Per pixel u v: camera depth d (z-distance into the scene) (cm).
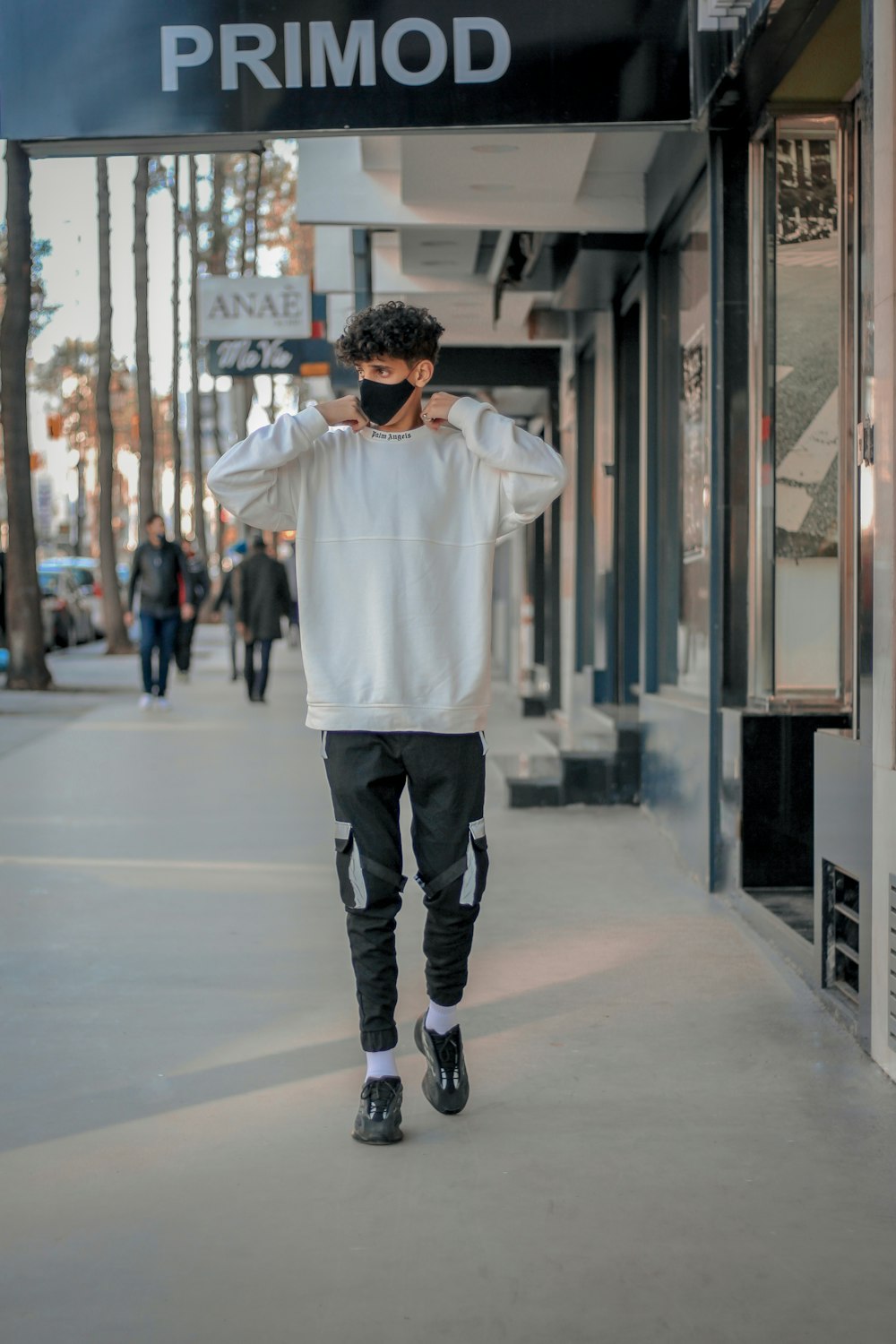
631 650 1053
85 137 548
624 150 788
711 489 639
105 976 502
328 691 344
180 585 1627
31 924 582
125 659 2677
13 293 1731
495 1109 370
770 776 607
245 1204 311
